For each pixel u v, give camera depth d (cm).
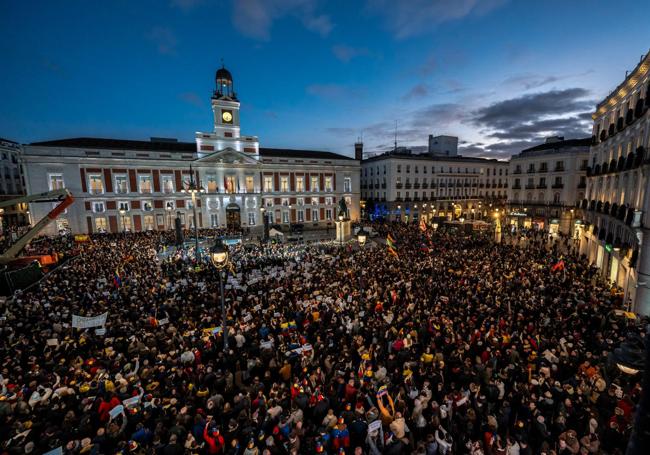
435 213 7125
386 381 962
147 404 849
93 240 4009
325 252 3102
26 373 963
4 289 2019
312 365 1058
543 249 3009
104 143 5025
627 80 2156
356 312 1437
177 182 5175
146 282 1973
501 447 698
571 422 790
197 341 1186
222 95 5391
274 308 1459
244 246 3669
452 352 1062
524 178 5453
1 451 714
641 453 246
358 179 6650
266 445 740
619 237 2244
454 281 1905
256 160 5603
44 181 4425
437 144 8156
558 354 1074
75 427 790
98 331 1266
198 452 736
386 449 720
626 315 1352
